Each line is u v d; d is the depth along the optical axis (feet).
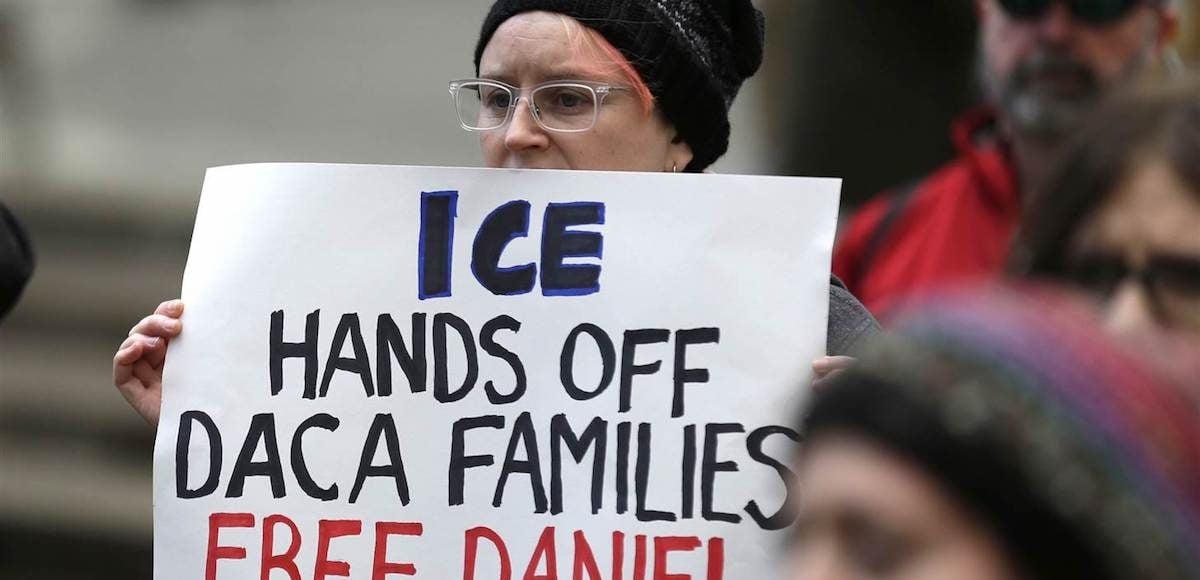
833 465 7.82
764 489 17.83
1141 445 7.34
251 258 19.01
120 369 19.49
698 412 18.02
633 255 18.37
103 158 62.44
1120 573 7.16
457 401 18.49
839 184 18.15
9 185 60.23
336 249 18.89
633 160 19.20
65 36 74.38
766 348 18.02
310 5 78.64
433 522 18.31
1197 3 34.19
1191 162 11.91
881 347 7.90
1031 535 7.26
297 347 18.81
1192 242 11.82
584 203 18.53
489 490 18.29
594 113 18.88
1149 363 7.72
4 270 23.95
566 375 18.35
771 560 17.74
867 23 46.29
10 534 52.70
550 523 18.12
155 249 57.98
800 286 18.07
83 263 57.57
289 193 19.04
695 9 19.33
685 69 19.21
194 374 18.94
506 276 18.60
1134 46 27.30
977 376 7.48
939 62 46.29
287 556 18.52
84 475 53.36
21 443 54.54
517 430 18.35
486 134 19.35
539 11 19.10
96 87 69.72
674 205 18.37
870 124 46.96
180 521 18.75
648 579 17.89
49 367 55.52
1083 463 7.23
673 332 18.20
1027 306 7.97
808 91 47.32
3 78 63.82
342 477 18.53
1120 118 12.31
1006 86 27.89
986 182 28.50
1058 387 7.39
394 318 18.72
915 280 28.68
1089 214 12.12
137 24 76.38
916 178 46.98
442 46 73.72
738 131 56.65
